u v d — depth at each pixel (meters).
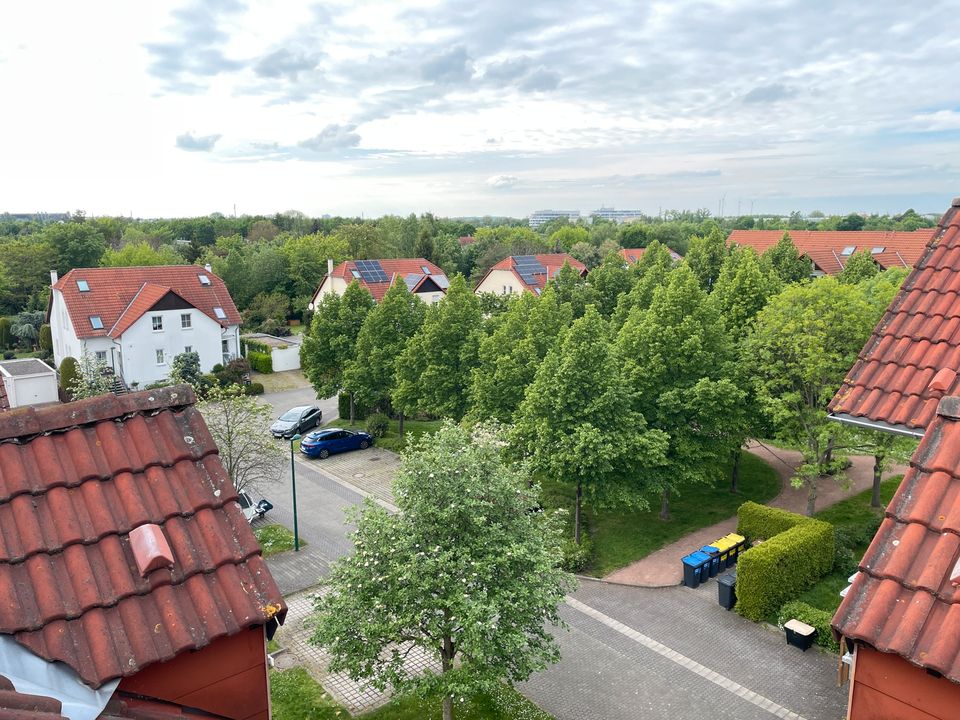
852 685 6.04
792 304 23.36
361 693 15.76
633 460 22.14
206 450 7.53
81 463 6.85
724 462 24.91
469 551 12.80
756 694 15.83
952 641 5.31
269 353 54.09
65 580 6.05
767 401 22.28
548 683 16.27
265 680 6.79
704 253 51.59
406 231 112.44
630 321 26.22
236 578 6.60
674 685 16.17
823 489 28.12
